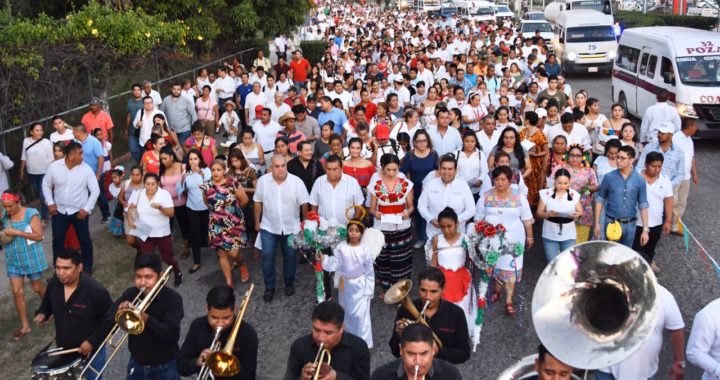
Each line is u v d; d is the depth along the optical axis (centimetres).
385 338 727
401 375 406
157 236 848
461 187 788
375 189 793
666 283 835
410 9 7475
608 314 371
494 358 675
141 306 486
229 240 832
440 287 485
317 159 1012
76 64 1396
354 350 455
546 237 795
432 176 845
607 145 877
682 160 942
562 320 371
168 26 1672
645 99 1706
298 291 852
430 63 1975
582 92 1239
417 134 923
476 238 664
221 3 2081
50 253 1016
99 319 548
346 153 975
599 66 2591
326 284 788
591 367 354
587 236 844
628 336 358
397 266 804
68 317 542
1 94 1202
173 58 1867
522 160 899
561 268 382
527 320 751
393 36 3372
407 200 805
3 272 943
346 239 689
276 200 801
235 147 993
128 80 1634
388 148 970
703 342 452
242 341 467
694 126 966
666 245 962
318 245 704
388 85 1600
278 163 789
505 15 4762
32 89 1273
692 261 900
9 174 1206
